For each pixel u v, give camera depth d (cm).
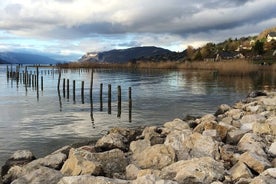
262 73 7988
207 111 2800
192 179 738
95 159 920
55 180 802
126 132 1480
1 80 7050
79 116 2630
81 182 706
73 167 859
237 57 12594
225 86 5141
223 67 7556
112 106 3162
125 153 1079
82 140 1802
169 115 2622
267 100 2133
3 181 952
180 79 6750
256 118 1500
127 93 4247
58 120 2444
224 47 15225
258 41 12925
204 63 10569
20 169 970
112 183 703
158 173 787
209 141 1009
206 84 5512
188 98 3716
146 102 3397
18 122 2353
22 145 1702
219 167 805
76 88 5041
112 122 2364
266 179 698
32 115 2662
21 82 6359
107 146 1216
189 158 930
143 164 912
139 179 696
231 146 1066
